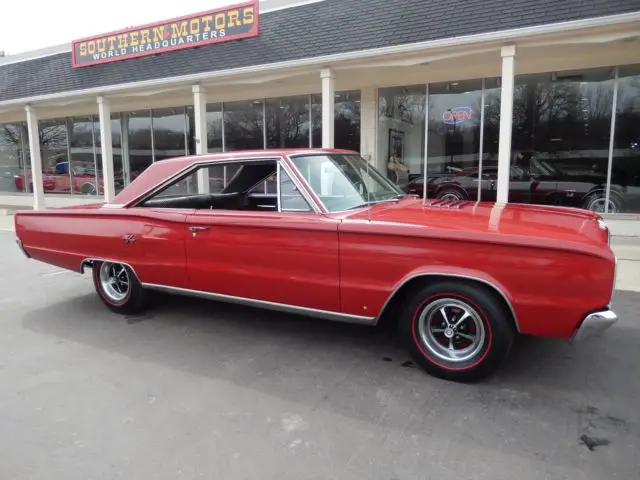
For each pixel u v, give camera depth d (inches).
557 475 96.3
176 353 162.4
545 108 389.1
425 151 438.9
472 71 399.2
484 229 130.0
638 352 157.8
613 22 271.3
